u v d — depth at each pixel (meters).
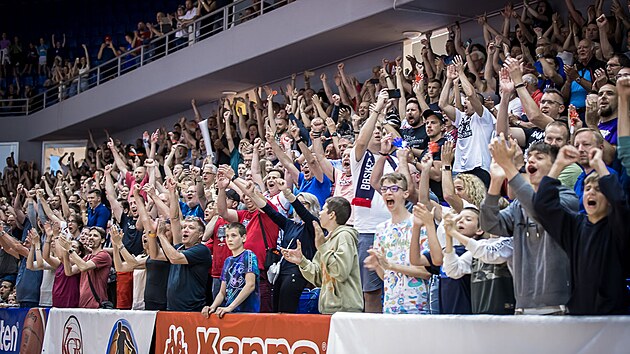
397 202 7.56
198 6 21.55
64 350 11.21
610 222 5.27
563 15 13.23
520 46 12.36
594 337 5.25
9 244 13.47
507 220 6.01
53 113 25.81
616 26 11.36
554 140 6.70
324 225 8.03
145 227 10.16
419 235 7.02
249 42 18.05
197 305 9.53
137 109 22.86
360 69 17.30
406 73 14.45
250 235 9.80
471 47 13.16
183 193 12.81
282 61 18.14
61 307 11.93
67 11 29.19
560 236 5.52
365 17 15.08
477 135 9.89
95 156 23.11
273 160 12.98
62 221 14.88
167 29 23.08
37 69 28.50
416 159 10.62
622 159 5.56
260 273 9.66
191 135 19.06
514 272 5.97
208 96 21.39
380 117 9.38
